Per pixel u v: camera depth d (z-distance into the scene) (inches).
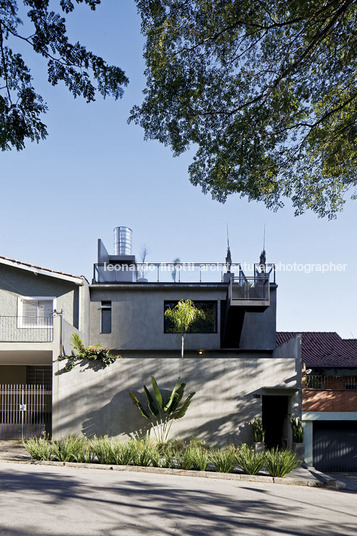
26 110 235.6
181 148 406.0
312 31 343.9
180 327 732.0
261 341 859.4
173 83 371.6
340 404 699.4
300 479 517.7
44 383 865.5
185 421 634.8
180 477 486.6
